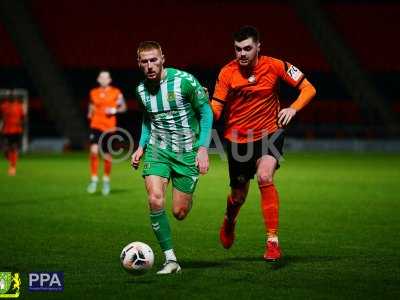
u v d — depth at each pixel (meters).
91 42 91.12
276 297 14.87
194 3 97.31
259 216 28.95
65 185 42.47
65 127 83.12
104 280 16.50
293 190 40.25
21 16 87.62
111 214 29.30
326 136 88.88
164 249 17.38
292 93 86.94
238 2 97.69
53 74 85.44
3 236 23.25
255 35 18.08
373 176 50.09
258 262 18.89
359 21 96.06
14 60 86.38
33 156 71.56
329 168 57.62
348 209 31.42
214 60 91.50
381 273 17.38
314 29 93.81
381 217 28.69
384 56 93.31
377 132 87.06
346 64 91.31
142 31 93.44
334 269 17.89
